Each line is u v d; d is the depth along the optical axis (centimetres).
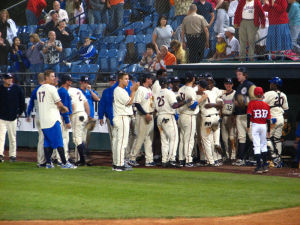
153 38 4188
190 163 3131
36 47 4631
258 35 3591
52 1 5447
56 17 4959
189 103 3036
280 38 3456
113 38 4712
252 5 3556
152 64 4084
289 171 2962
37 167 3064
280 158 3188
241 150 3209
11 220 1709
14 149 3403
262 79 3759
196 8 3872
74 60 4684
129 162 3238
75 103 3080
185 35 3934
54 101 2886
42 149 3067
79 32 5006
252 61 3631
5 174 2709
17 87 3366
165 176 2678
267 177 2678
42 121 2902
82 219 1722
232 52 3744
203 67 3503
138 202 1992
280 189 2298
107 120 3225
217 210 1862
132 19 4828
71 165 2984
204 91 3141
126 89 3166
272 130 3180
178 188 2303
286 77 3272
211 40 3928
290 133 3659
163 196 2114
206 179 2580
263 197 2109
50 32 4591
